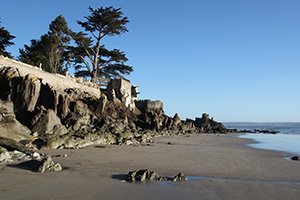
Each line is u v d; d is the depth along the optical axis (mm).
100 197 10273
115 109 45562
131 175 13070
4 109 26859
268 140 48688
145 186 11969
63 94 35344
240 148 31922
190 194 11086
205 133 64938
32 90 32406
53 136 24984
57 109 33844
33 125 27562
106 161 18156
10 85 32469
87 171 14586
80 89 46469
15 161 15672
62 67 59844
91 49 58188
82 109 37250
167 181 12984
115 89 57625
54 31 56281
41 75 39250
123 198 10273
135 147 27031
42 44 55594
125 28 57531
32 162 14750
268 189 12289
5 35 49531
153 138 40656
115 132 33156
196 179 13844
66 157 18891
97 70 60250
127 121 45375
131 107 58938
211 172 15961
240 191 11812
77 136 27078
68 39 57094
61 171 14172
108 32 57844
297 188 12625
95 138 28078
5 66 33844
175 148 28016
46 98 33719
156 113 58125
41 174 13250
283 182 13922
